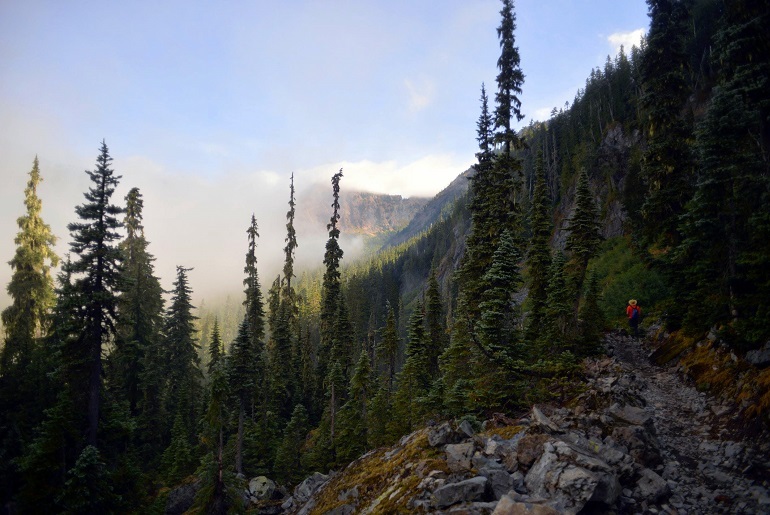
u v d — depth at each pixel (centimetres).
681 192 2312
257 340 4669
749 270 1471
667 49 2483
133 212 4559
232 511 2017
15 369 2970
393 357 4334
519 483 1016
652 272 2755
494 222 2434
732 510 904
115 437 2345
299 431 3797
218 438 2075
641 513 916
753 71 1553
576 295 2309
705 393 1485
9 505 2200
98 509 1930
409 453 1458
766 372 1272
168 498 2980
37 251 3356
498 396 1659
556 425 1262
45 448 1922
